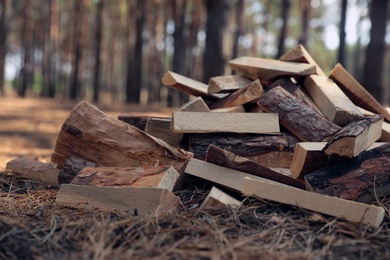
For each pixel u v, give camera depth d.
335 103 3.46
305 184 3.01
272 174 3.03
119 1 28.50
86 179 3.03
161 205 2.70
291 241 2.38
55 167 3.79
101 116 3.53
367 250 2.30
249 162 3.04
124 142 3.40
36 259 2.15
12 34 34.66
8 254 2.18
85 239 2.37
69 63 29.66
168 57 34.19
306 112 3.34
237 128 3.33
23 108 15.41
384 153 3.00
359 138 2.79
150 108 16.25
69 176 3.40
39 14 29.28
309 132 3.25
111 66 31.33
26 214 2.84
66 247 2.30
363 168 2.93
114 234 2.38
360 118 3.35
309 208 2.71
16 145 7.19
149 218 2.59
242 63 4.06
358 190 2.87
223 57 10.91
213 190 2.83
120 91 40.28
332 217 2.68
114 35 30.50
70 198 2.92
